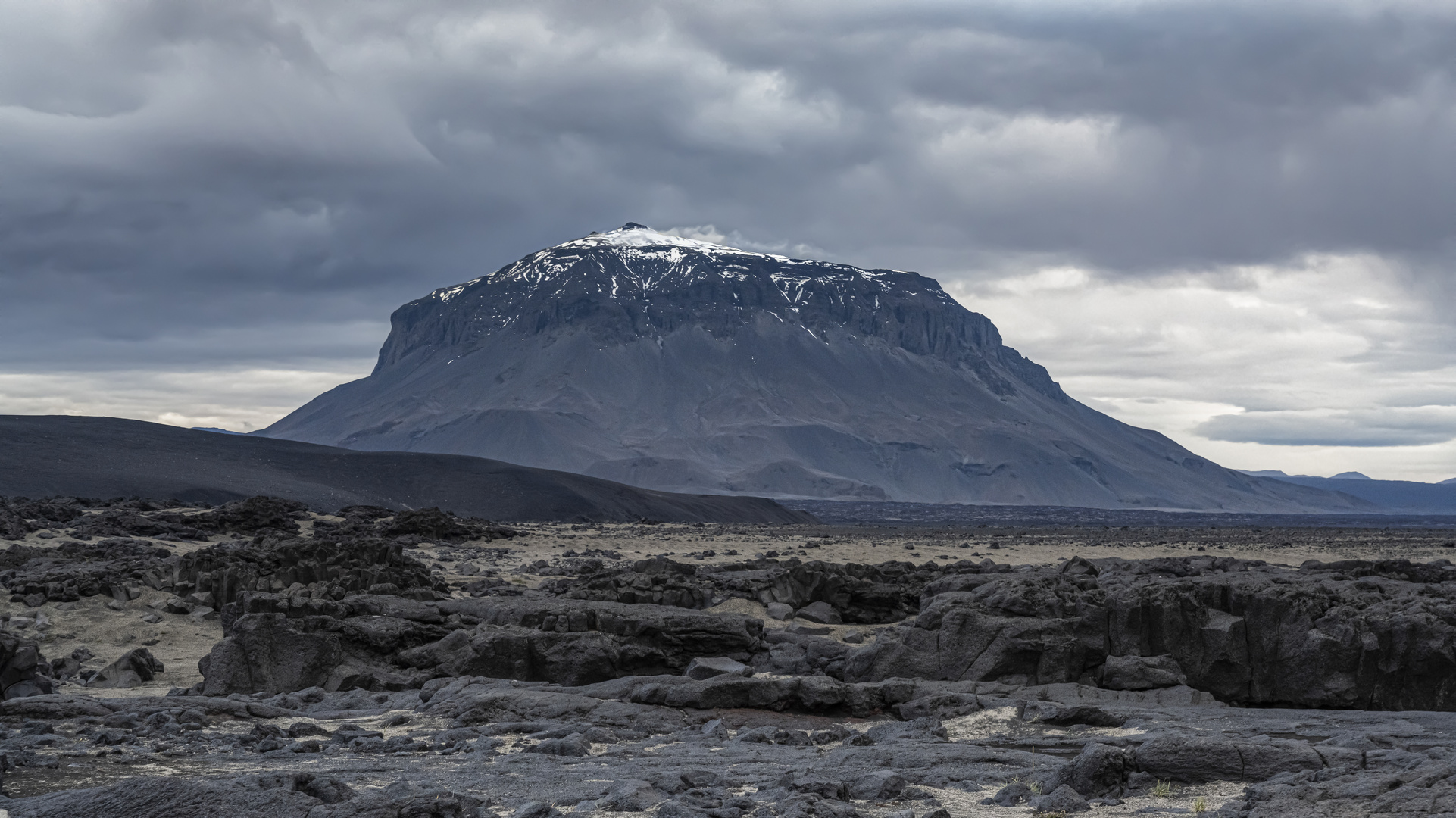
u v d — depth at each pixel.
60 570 46.97
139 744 20.72
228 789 13.80
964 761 20.20
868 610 50.34
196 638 41.09
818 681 27.22
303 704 27.61
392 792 15.84
